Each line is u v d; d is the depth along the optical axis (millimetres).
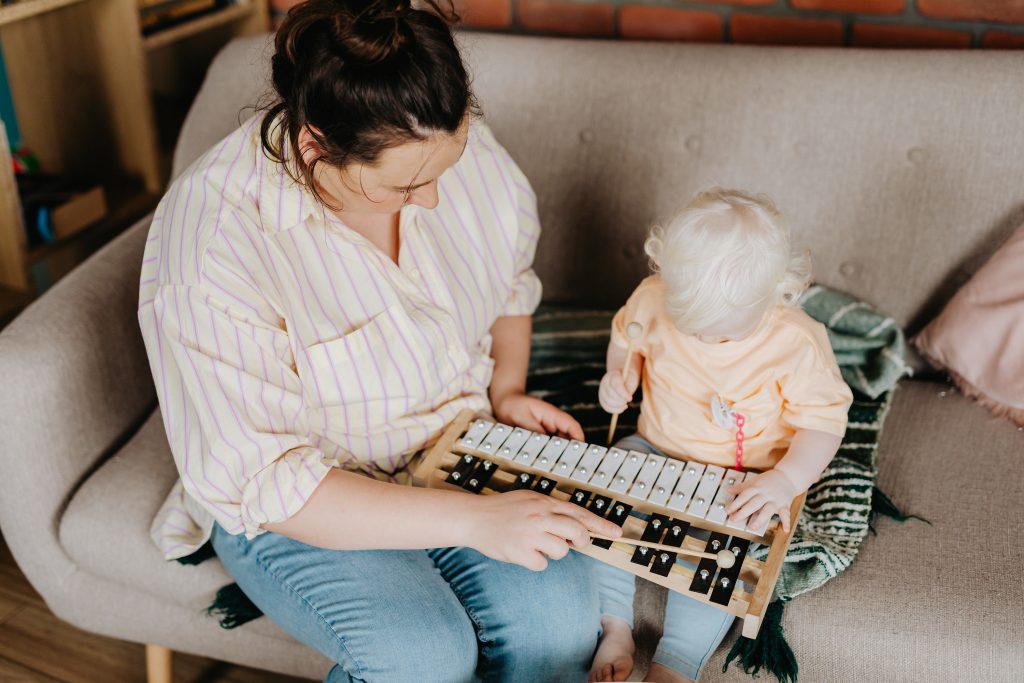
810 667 1124
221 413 1028
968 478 1277
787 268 1176
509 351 1395
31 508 1317
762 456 1236
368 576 1111
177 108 2342
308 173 1003
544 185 1648
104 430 1396
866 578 1150
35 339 1290
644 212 1605
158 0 1994
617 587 1199
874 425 1369
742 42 1845
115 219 1997
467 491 1137
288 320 1080
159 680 1476
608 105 1598
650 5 1870
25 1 1665
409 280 1179
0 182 1751
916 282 1502
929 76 1465
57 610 1426
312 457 1057
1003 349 1361
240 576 1187
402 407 1173
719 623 1136
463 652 1084
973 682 1079
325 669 1357
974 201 1448
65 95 2037
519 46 1656
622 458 1173
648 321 1312
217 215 1076
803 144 1513
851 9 1741
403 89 896
